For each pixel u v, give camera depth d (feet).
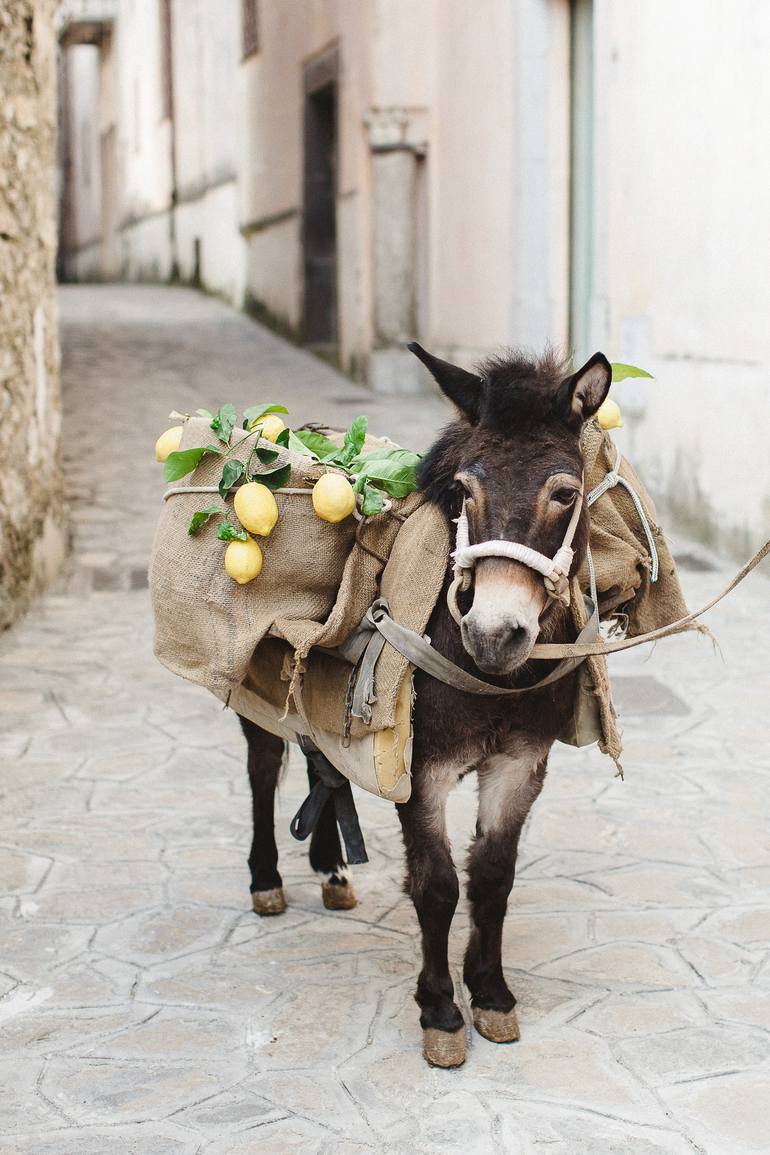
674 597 11.78
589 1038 10.84
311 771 13.24
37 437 26.08
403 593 9.94
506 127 38.91
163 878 13.99
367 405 45.98
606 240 32.35
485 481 8.96
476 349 43.04
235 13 70.95
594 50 32.96
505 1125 9.62
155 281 96.17
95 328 65.82
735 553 26.96
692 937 12.59
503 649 8.59
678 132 28.37
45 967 12.08
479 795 10.77
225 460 10.80
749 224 25.48
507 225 39.19
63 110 135.23
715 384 27.43
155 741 18.29
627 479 11.34
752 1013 11.19
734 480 26.81
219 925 12.96
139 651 22.59
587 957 12.24
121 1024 11.11
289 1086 10.15
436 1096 10.02
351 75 49.96
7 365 23.66
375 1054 10.62
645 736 18.07
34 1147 9.40
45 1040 10.85
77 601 25.79
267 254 66.13
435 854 10.27
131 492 35.12
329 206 58.18
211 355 58.18
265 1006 11.41
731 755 17.34
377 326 49.01
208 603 10.74
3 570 23.65
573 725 10.96
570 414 9.27
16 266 24.17
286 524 10.52
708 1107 9.83
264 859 13.21
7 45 23.38
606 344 32.65
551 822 15.35
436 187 46.96
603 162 32.24
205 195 80.84
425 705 9.96
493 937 10.80
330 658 10.78
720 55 26.16
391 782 9.87
